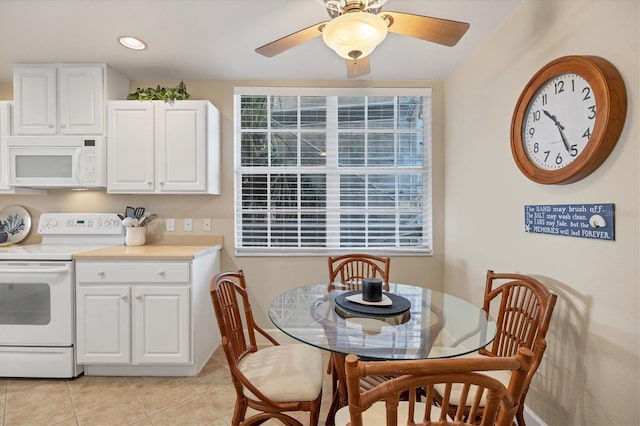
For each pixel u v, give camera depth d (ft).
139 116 7.74
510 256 5.92
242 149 8.95
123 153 7.73
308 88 8.74
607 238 4.02
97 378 6.88
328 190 8.97
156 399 6.21
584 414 4.37
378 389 2.41
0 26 6.19
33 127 7.66
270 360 4.91
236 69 8.11
